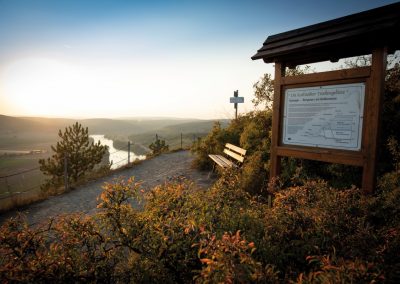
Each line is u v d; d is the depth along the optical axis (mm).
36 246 1925
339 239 1902
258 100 8719
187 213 2330
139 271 2000
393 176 3240
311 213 2201
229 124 10148
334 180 4578
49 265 1728
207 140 9477
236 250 1503
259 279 1366
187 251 1967
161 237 1993
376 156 3064
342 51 3529
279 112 4035
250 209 2697
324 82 3494
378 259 1590
